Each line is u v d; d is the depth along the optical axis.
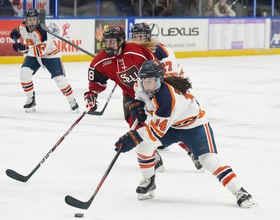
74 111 16.06
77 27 27.97
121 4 30.55
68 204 8.04
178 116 8.36
